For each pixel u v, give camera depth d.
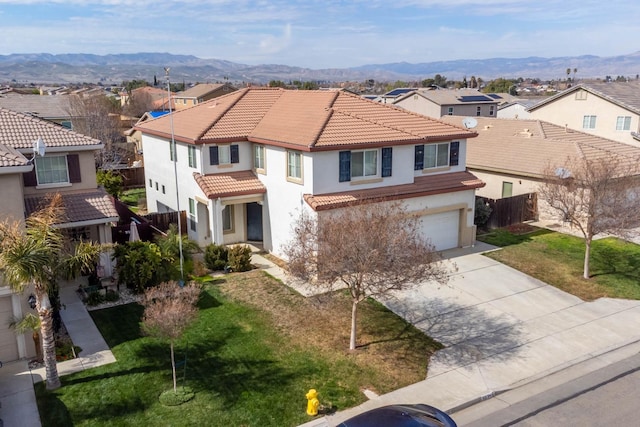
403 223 15.78
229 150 24.73
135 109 80.62
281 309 18.42
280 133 23.19
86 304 18.75
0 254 12.72
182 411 12.73
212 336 16.47
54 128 21.66
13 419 12.44
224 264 21.97
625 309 18.95
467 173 25.67
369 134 22.38
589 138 34.22
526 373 14.80
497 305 19.11
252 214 26.20
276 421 12.41
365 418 10.97
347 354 15.52
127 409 12.80
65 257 14.16
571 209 21.38
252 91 29.06
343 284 20.61
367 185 22.44
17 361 15.06
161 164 29.27
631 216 20.44
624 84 46.38
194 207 25.34
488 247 25.08
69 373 14.35
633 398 13.52
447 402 13.30
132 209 33.94
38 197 20.55
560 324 17.75
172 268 20.50
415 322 17.75
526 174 29.88
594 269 22.50
